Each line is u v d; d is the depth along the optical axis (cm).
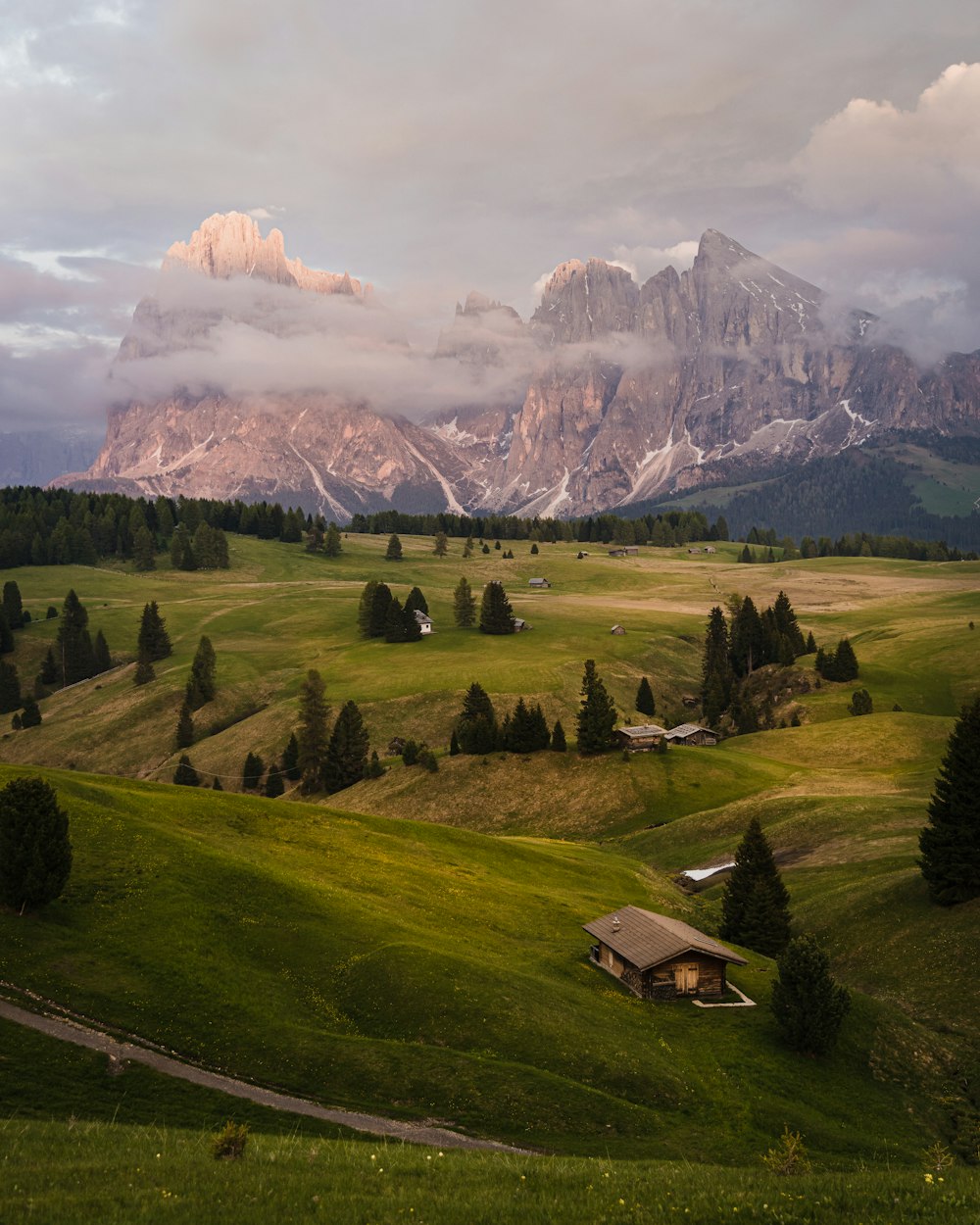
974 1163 4406
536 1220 2106
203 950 4988
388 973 5097
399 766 14575
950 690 16212
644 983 5844
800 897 8106
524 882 8244
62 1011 4191
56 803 5106
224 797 8281
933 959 6438
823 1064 5153
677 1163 2958
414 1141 3706
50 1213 2014
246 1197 2183
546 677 18525
